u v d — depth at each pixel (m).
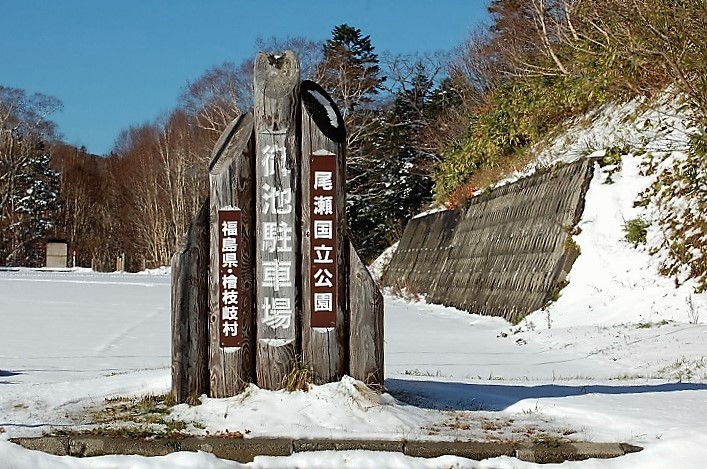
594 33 20.28
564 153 20.92
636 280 15.63
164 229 52.16
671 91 17.64
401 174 39.28
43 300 21.55
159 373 8.85
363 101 42.56
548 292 17.23
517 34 32.88
